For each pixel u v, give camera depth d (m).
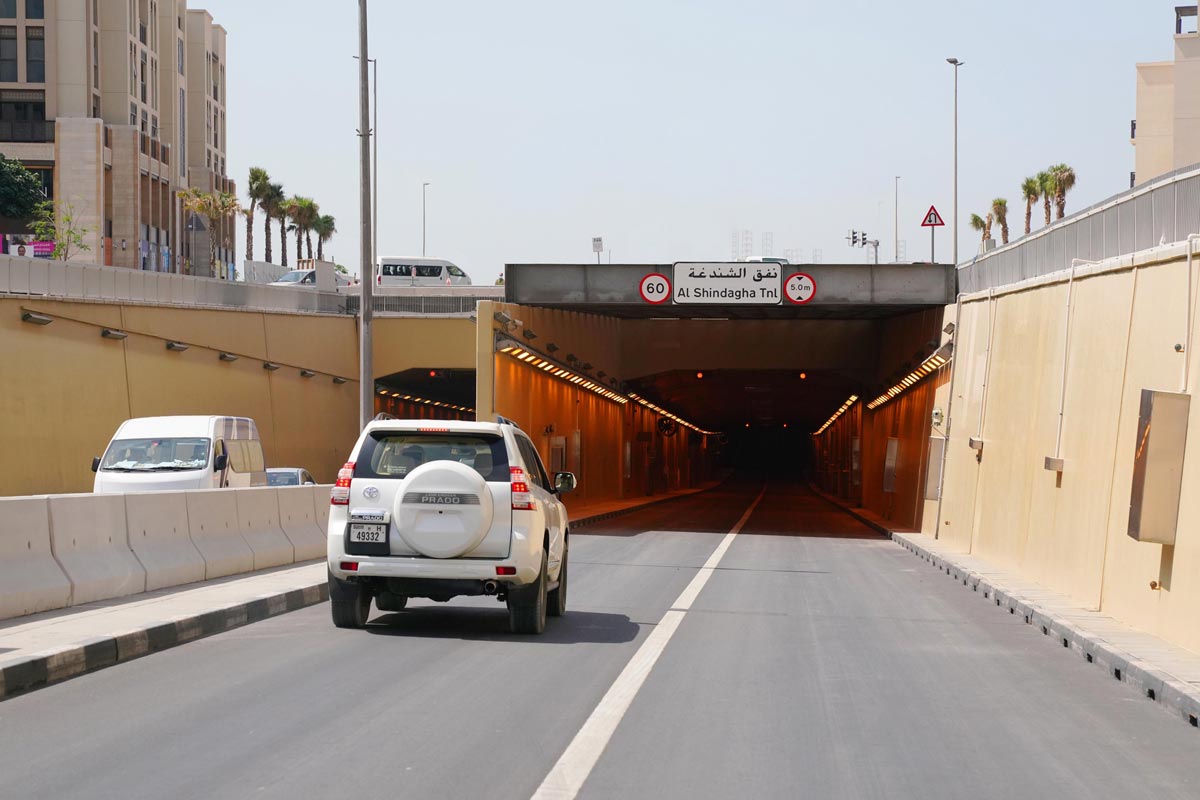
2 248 70.75
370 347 31.34
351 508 13.64
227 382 42.75
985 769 7.81
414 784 7.03
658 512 57.75
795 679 11.23
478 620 15.32
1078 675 12.02
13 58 78.62
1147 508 13.67
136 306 37.00
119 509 15.62
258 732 8.37
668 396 80.06
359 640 13.17
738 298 40.66
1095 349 18.89
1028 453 23.22
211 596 15.37
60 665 10.48
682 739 8.47
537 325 43.66
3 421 30.53
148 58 89.75
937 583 22.67
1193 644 12.48
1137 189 17.84
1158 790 7.36
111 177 81.69
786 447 170.38
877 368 54.50
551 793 6.89
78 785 6.85
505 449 13.77
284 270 119.69
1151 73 66.81
